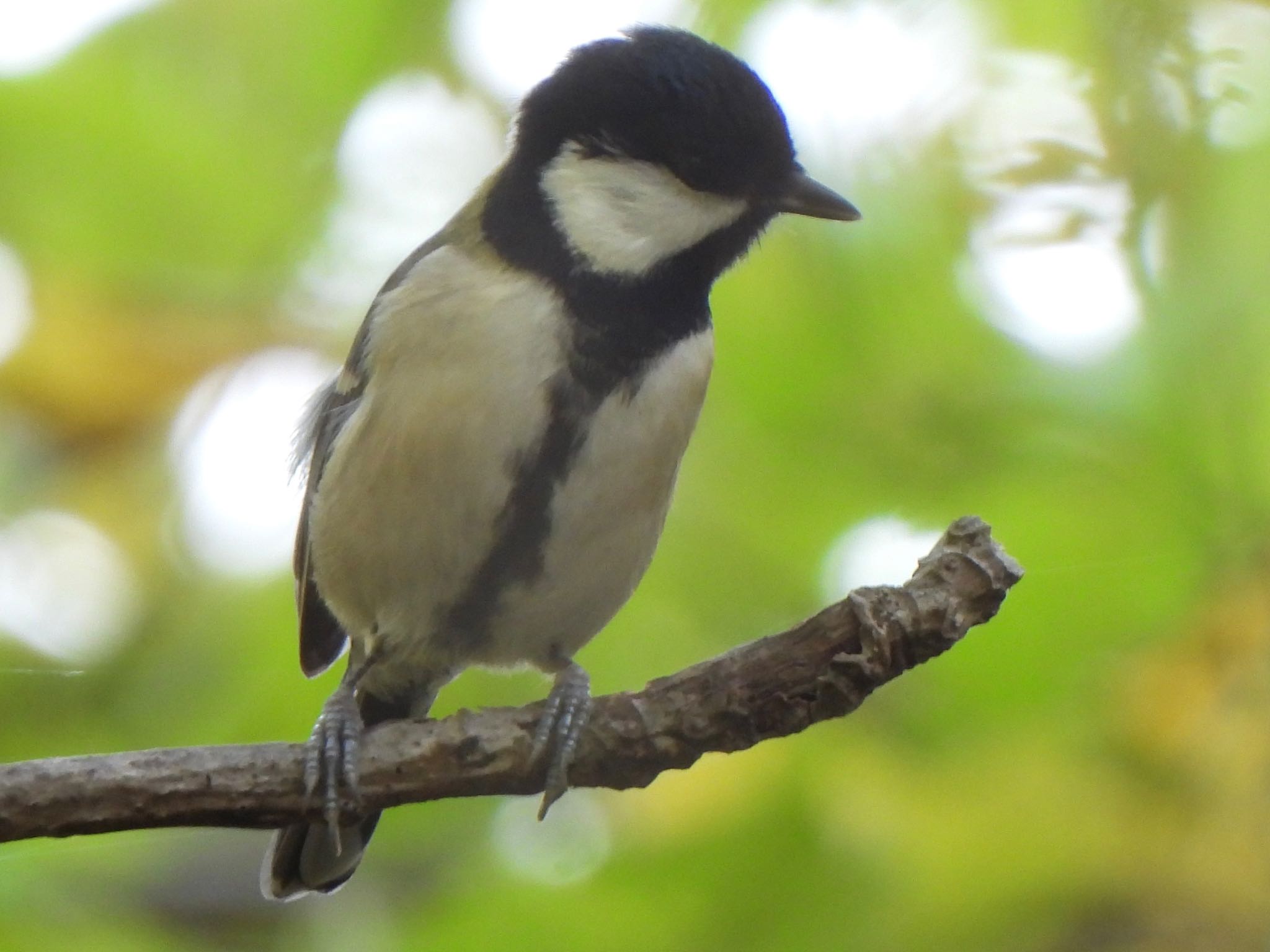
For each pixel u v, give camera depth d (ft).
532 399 8.30
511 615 8.35
